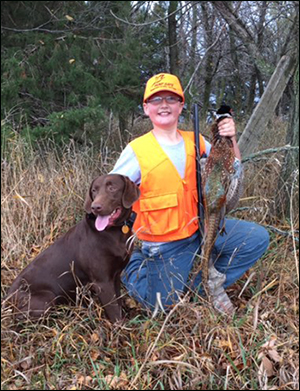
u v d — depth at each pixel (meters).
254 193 4.65
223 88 11.45
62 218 4.42
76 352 2.83
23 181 4.88
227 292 3.58
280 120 8.85
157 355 2.71
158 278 3.31
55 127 6.91
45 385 2.62
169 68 10.72
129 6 8.67
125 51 8.11
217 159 3.07
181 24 10.38
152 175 3.16
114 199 2.94
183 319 2.96
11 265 3.97
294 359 2.64
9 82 7.17
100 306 3.20
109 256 3.03
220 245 3.36
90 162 5.53
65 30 7.85
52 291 3.17
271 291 3.45
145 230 3.25
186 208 3.24
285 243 3.92
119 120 8.23
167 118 3.18
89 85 7.64
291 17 7.64
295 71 4.67
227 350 2.76
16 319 3.07
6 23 7.90
